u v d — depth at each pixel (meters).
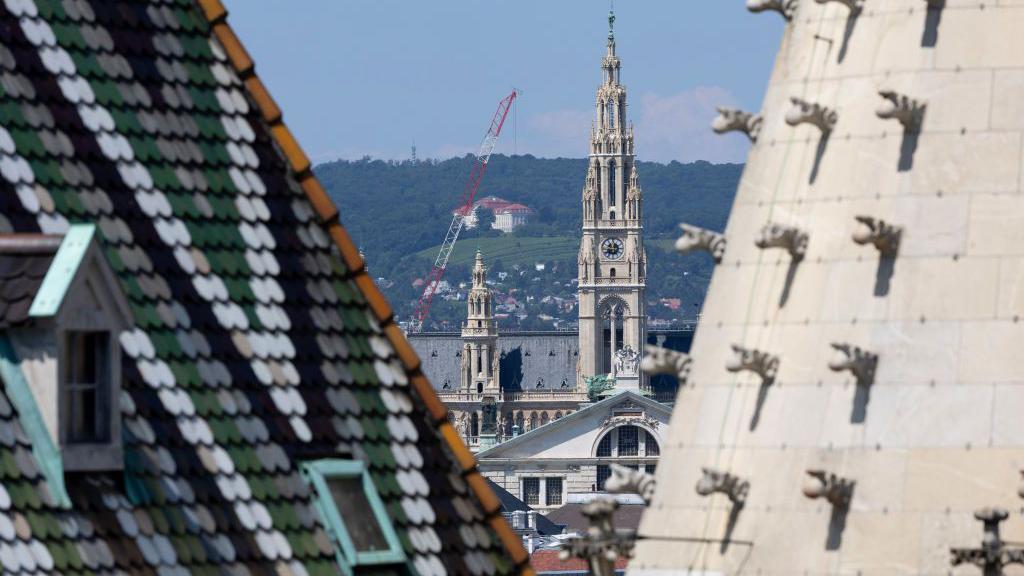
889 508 76.12
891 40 79.94
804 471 77.50
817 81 81.00
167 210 84.44
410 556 85.38
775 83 82.00
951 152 78.06
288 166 88.38
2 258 77.62
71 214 81.62
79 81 84.12
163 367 81.56
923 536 75.69
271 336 85.12
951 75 78.75
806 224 79.62
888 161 78.81
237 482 81.25
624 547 80.06
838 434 77.19
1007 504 75.50
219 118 87.25
